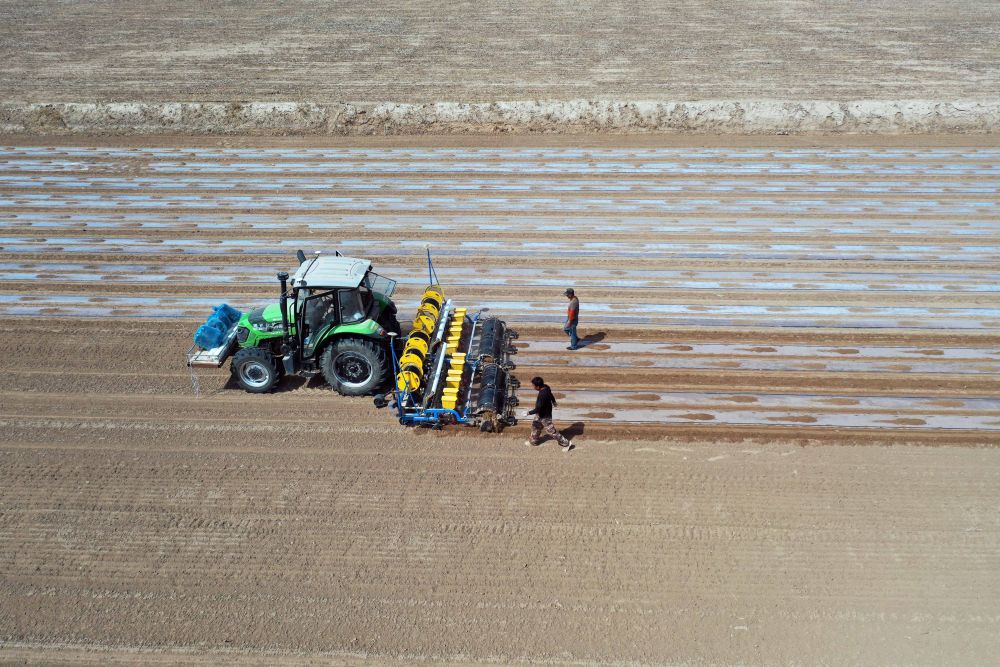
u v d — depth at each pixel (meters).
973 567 9.61
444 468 11.41
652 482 11.03
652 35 33.91
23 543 10.19
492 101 26.20
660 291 16.39
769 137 24.38
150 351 14.57
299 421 12.53
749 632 8.84
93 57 31.48
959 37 33.03
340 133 25.09
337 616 9.12
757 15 36.84
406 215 20.03
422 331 13.05
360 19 36.81
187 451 11.85
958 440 11.75
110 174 22.59
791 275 16.92
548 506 10.65
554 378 13.54
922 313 15.41
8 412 12.79
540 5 38.78
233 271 17.50
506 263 17.66
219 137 25.05
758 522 10.31
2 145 24.47
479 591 9.40
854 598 9.23
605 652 8.63
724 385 13.25
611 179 21.81
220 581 9.60
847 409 12.55
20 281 17.16
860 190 20.88
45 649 8.79
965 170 21.91
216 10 38.50
